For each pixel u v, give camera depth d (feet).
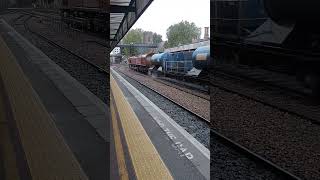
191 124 45.24
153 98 72.59
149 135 38.63
